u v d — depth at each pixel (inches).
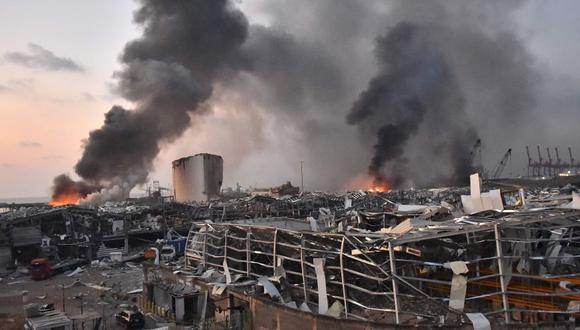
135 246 2549.2
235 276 1233.4
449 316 822.5
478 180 1290.6
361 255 935.0
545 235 921.5
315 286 1045.2
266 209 3053.6
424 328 763.4
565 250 899.4
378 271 925.2
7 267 2015.3
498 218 1039.6
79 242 2256.4
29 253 2129.7
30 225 2252.7
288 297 1069.8
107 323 1182.3
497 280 850.8
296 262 1125.7
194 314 1206.9
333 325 860.0
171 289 1253.7
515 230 887.1
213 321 1109.1
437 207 1316.4
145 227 2674.7
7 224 2153.1
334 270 991.6
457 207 1405.0
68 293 1562.5
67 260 2117.4
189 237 1525.6
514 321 819.4
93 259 2241.6
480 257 889.5
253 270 1229.1
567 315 788.6
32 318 1084.5
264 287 1071.6
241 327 1055.0
